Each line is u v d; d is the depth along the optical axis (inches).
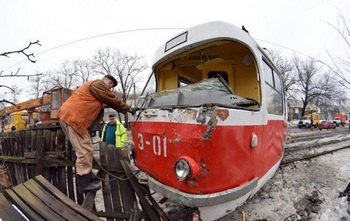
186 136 105.3
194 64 185.9
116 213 139.6
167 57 167.8
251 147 126.6
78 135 131.8
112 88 150.6
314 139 507.5
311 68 1689.2
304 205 178.9
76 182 143.6
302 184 215.2
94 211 139.6
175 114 112.4
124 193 141.6
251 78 180.9
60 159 151.5
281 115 211.8
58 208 119.2
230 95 134.5
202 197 100.7
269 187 206.1
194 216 110.2
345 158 303.0
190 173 99.5
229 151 108.7
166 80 191.8
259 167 140.9
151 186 124.9
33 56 110.8
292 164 268.2
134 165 155.0
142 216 138.0
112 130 240.2
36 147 154.8
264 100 149.0
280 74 229.0
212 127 100.0
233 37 138.4
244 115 120.0
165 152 117.4
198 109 103.3
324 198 188.4
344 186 209.9
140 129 138.9
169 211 160.2
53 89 514.3
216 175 104.5
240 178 119.3
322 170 251.1
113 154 145.9
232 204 120.8
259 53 156.7
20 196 122.2
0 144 194.1
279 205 176.7
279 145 199.3
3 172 181.9
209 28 142.5
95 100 134.4
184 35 154.3
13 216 107.6
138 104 160.9
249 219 158.1
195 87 132.6
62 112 131.5
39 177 139.3
